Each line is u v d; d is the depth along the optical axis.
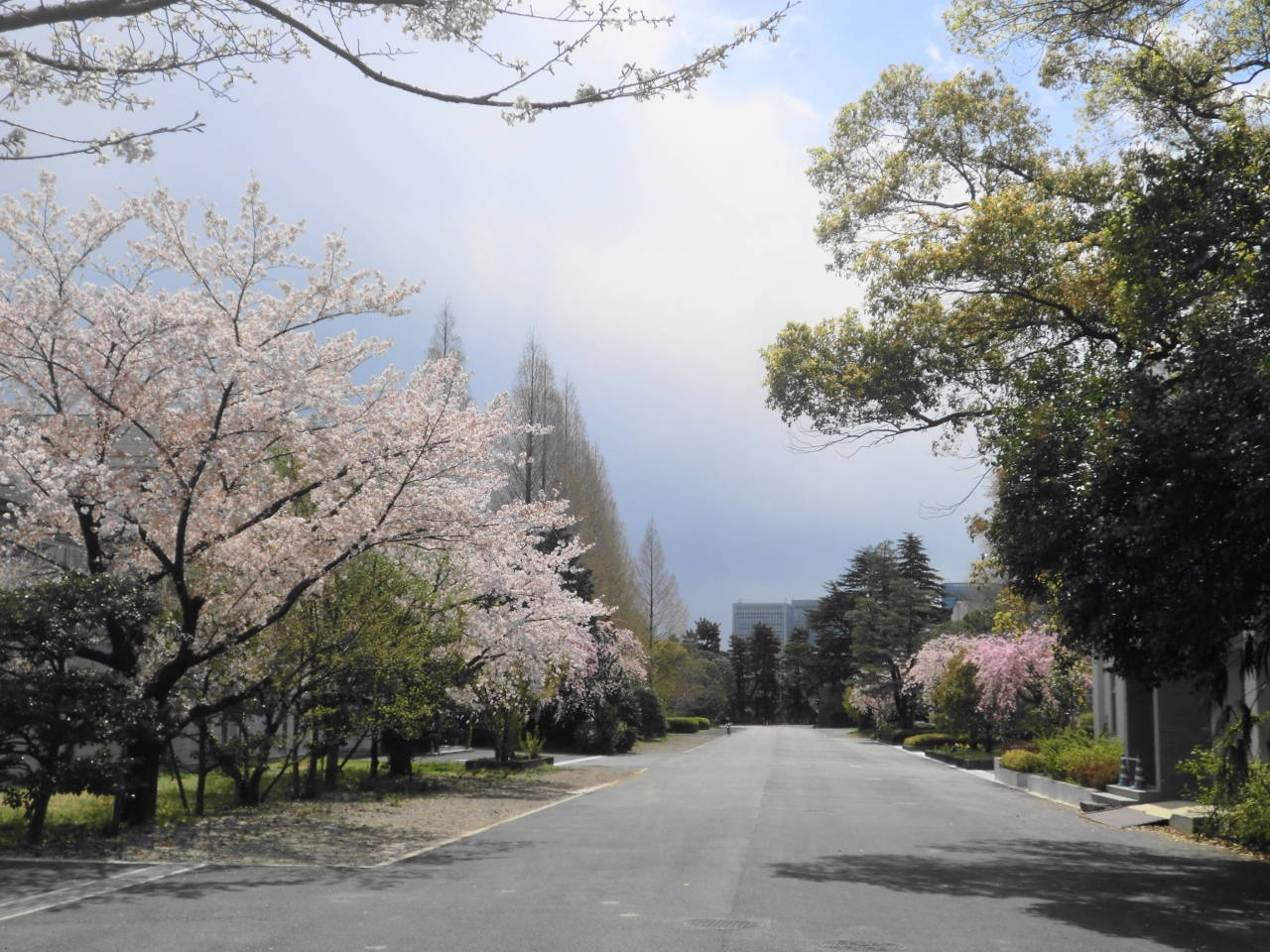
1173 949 7.48
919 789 24.86
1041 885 10.62
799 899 9.34
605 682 42.69
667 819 16.86
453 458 16.09
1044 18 14.15
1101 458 11.02
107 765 12.75
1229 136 12.29
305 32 6.30
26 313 13.37
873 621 75.50
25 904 8.71
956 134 17.77
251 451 14.56
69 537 15.46
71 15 5.77
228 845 12.72
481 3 6.35
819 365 16.75
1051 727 34.34
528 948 7.13
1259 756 16.72
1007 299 16.08
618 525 53.56
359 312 15.29
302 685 17.77
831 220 18.22
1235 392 9.90
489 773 28.23
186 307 14.38
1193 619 10.31
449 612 22.80
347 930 7.68
